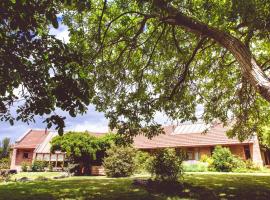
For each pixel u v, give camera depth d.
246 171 25.23
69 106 6.77
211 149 33.81
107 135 25.95
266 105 15.17
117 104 12.58
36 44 6.68
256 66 6.52
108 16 11.09
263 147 32.09
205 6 9.45
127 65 12.34
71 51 7.28
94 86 11.59
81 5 6.48
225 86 14.64
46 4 5.98
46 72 7.00
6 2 5.42
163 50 12.66
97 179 19.34
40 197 11.98
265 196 11.98
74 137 24.64
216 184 15.34
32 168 35.12
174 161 14.48
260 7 8.19
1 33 6.14
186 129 38.75
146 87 13.21
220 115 15.05
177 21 8.61
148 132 11.78
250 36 8.91
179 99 12.94
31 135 45.75
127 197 12.02
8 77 6.57
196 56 12.99
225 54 13.05
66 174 25.22
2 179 19.06
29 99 7.25
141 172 24.44
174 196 12.15
